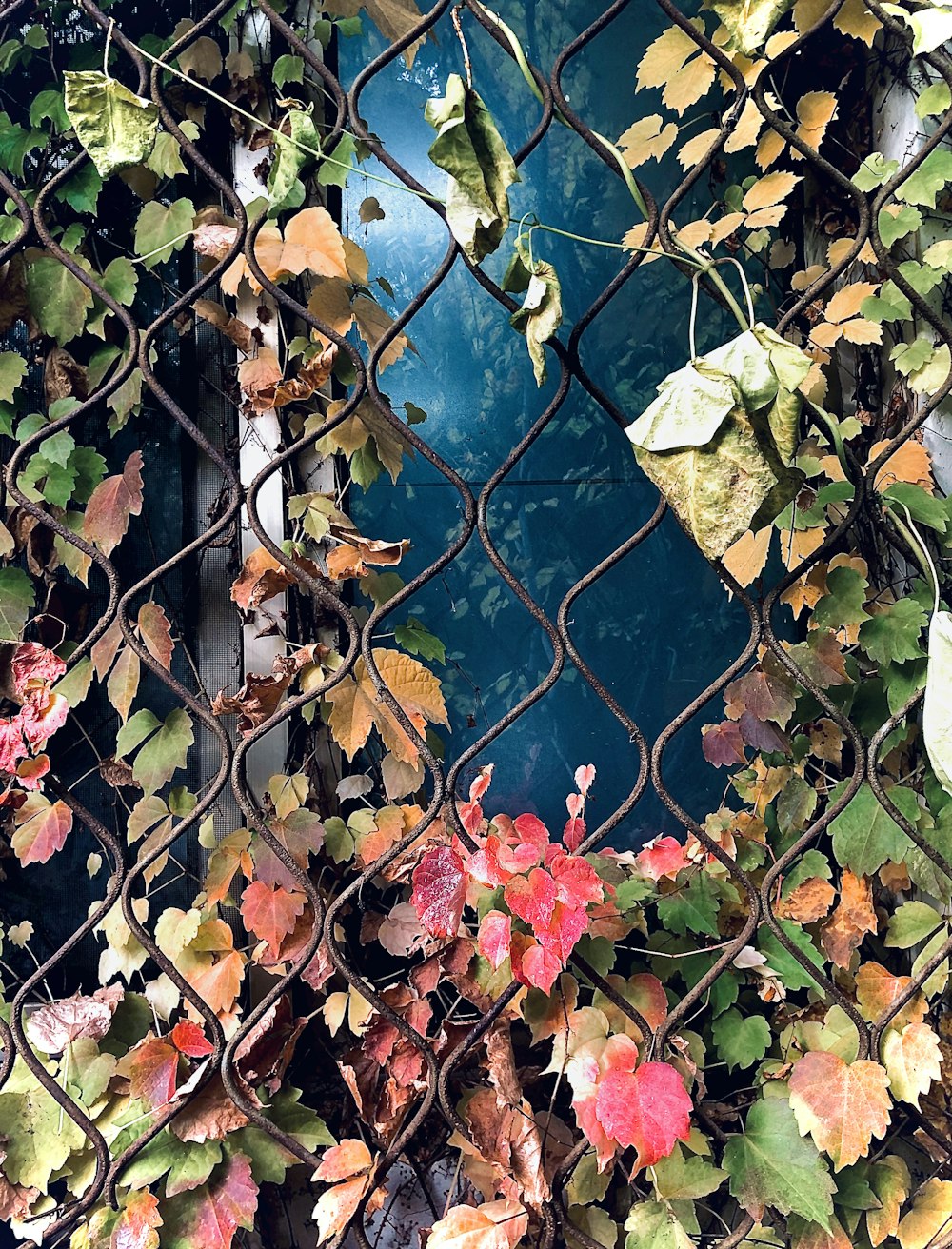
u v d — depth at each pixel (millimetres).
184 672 1250
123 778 1104
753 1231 922
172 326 1244
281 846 839
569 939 773
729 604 1407
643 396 1396
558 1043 869
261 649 1228
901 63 1140
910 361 1043
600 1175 932
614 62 1376
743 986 1156
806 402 777
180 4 1215
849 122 1272
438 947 914
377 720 953
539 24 1363
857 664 1001
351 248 992
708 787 1396
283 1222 1202
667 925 1036
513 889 785
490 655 1376
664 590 1406
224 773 838
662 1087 783
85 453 1098
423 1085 891
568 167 1386
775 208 1103
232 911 1201
